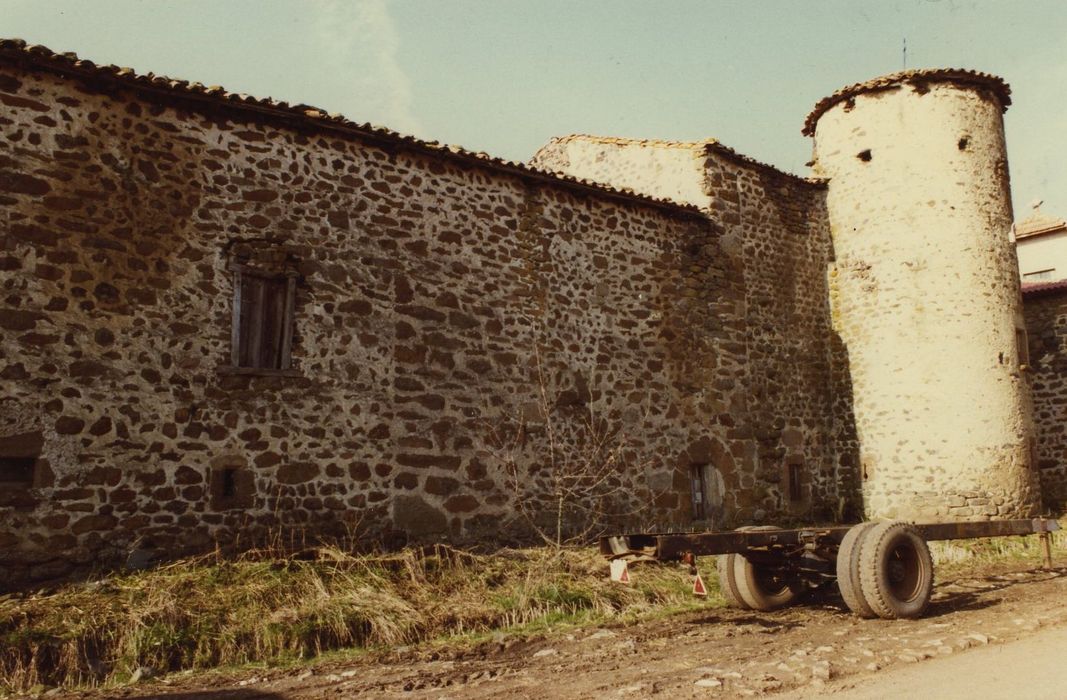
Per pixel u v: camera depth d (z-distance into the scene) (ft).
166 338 23.70
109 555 21.81
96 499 21.91
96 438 22.16
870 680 14.38
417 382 28.25
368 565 23.50
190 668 17.53
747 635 19.47
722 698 13.56
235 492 24.13
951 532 23.91
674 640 19.12
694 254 38.09
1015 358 41.11
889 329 41.24
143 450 22.82
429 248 29.35
